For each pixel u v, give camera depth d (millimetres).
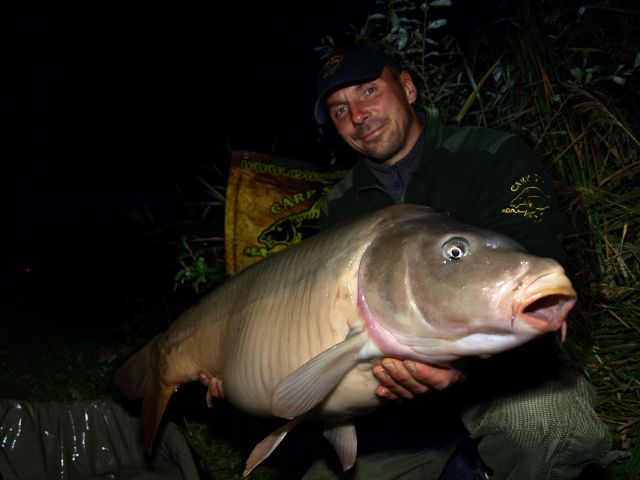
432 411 1077
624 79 1367
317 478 1127
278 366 896
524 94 1503
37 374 1896
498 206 968
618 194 1394
